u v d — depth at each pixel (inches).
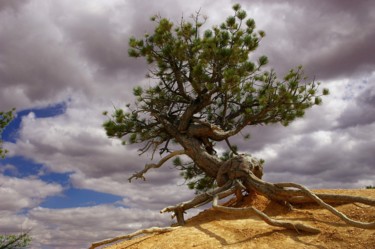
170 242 467.2
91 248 522.6
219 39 719.7
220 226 498.6
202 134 745.0
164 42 749.3
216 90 720.3
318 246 401.4
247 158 647.1
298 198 545.0
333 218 475.2
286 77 713.6
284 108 770.2
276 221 463.5
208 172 721.6
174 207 586.9
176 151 756.6
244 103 796.6
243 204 602.9
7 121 746.2
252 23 739.4
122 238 515.8
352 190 572.7
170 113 804.6
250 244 422.3
